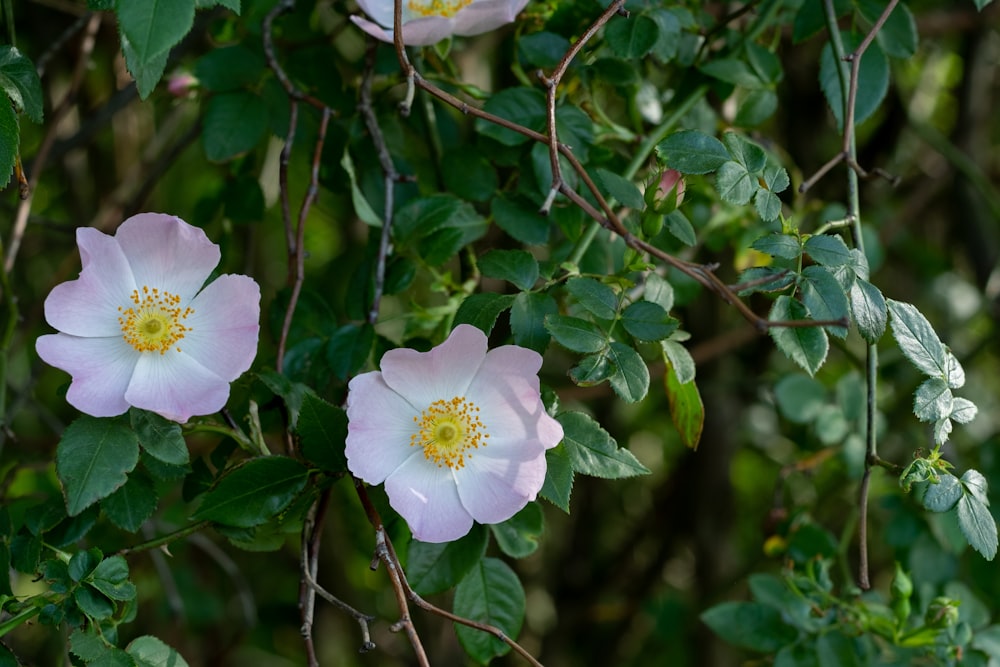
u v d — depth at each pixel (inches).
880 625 33.4
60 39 33.7
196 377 29.5
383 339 31.9
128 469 29.0
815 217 37.9
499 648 30.5
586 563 46.9
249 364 29.6
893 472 30.2
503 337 35.3
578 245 31.2
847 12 32.9
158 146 38.4
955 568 35.4
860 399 36.0
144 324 29.5
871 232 36.2
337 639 47.3
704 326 41.2
